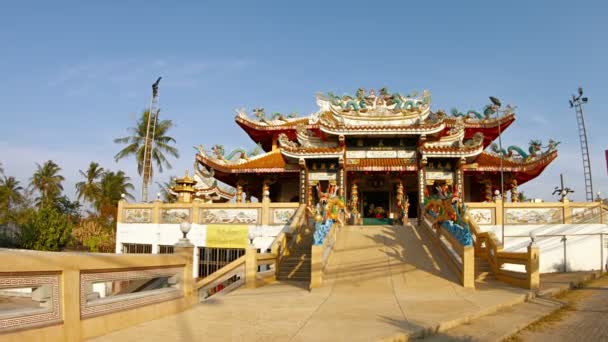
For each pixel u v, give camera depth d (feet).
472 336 33.81
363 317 38.50
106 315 31.37
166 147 198.18
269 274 67.67
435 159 104.22
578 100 105.40
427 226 82.17
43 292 26.50
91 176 241.14
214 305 44.57
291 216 91.71
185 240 43.16
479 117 126.00
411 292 54.13
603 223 87.66
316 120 132.05
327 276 63.36
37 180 237.45
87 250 163.94
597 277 77.00
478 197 127.24
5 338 23.71
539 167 108.99
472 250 57.82
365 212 119.85
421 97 108.88
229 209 94.12
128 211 100.07
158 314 37.29
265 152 138.62
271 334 31.94
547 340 33.60
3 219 200.44
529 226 87.81
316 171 107.24
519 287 58.85
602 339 33.27
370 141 110.01
